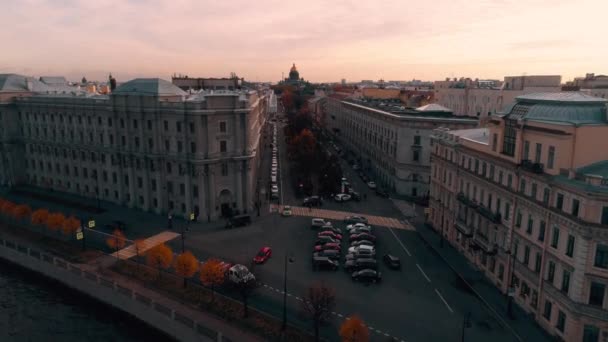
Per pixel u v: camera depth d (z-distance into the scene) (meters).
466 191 74.19
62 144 118.62
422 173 115.69
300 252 77.44
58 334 59.25
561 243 48.41
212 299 58.78
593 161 48.81
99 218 97.06
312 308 52.38
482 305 58.66
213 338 49.56
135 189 103.88
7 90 127.25
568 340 46.91
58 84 174.75
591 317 44.97
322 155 144.38
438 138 85.88
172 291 62.00
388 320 54.56
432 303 59.09
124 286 63.78
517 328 52.31
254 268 70.00
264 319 54.31
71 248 79.44
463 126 109.62
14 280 75.75
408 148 116.06
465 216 74.19
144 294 61.31
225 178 95.25
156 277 66.62
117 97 100.12
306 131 164.88
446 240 82.81
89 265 71.56
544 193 52.09
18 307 66.44
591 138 48.34
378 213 101.81
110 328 60.56
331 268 70.06
